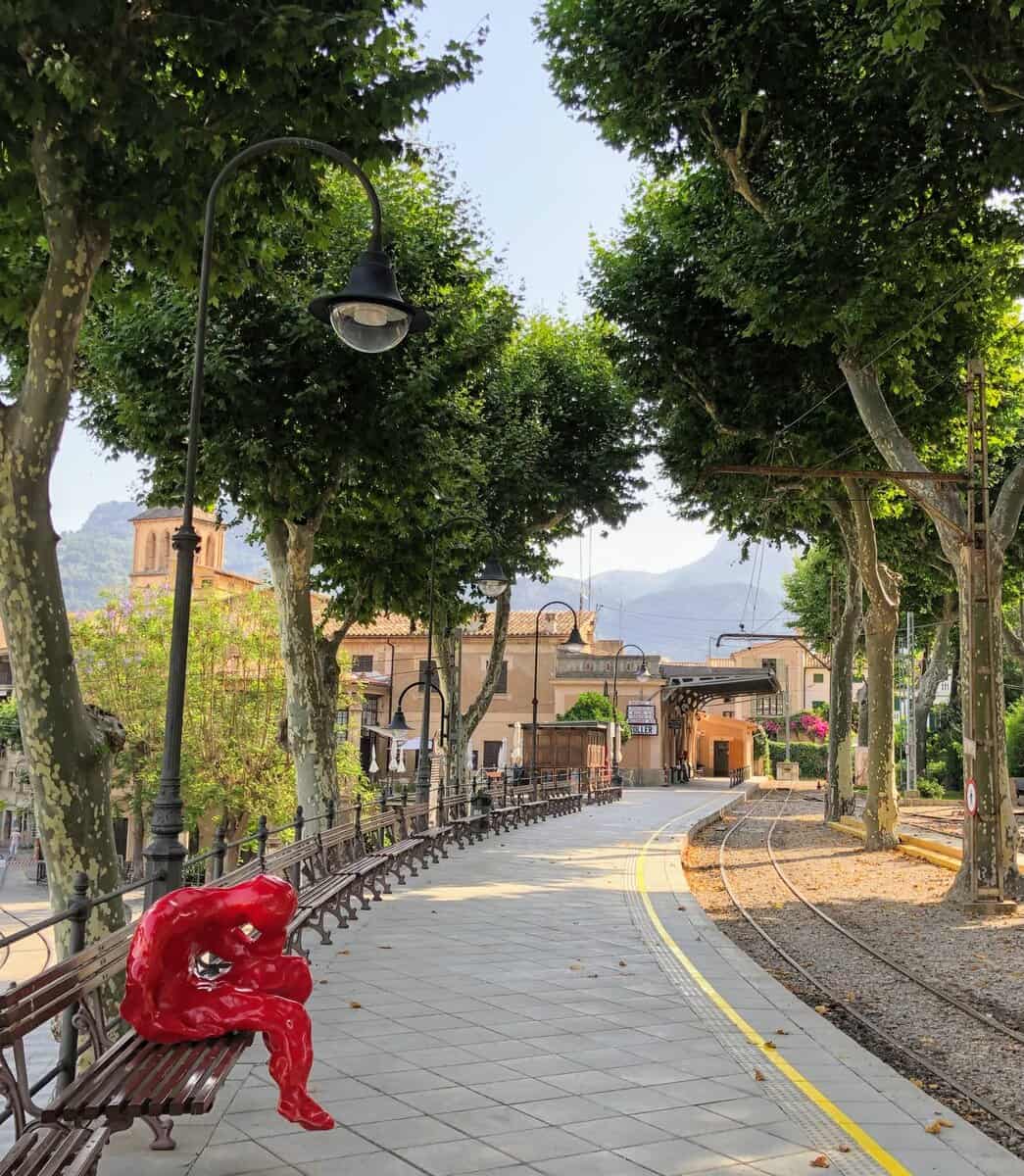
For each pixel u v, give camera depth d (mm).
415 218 16562
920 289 15508
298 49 8164
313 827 17688
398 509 17250
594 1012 7781
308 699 17906
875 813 24125
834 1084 6039
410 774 45938
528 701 56438
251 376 14406
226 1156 4805
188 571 7434
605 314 21156
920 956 12070
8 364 13117
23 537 8062
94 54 8109
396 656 56656
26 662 8102
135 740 39500
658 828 27484
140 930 4828
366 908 12703
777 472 16328
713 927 12031
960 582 16359
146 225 8742
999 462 27328
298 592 17656
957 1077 7254
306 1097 4664
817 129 14750
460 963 9562
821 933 13680
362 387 14984
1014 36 11547
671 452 23891
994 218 15148
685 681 56219
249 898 5066
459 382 15906
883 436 17406
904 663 57750
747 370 20781
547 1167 4754
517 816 27656
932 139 13258
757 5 13523
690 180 18891
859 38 13281
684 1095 5832
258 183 9523
